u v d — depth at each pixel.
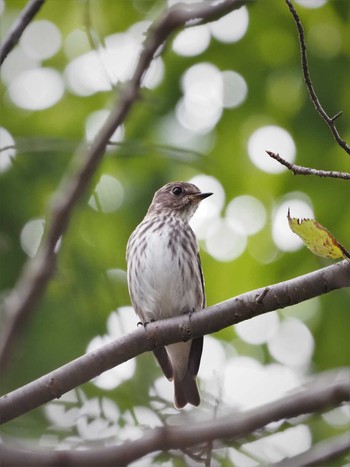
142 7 13.79
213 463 9.43
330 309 13.45
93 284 12.98
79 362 8.70
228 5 9.19
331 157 13.00
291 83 13.22
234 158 13.40
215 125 13.38
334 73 12.98
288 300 8.72
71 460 7.71
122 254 13.48
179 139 13.27
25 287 10.16
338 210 13.00
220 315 8.90
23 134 14.18
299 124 13.09
